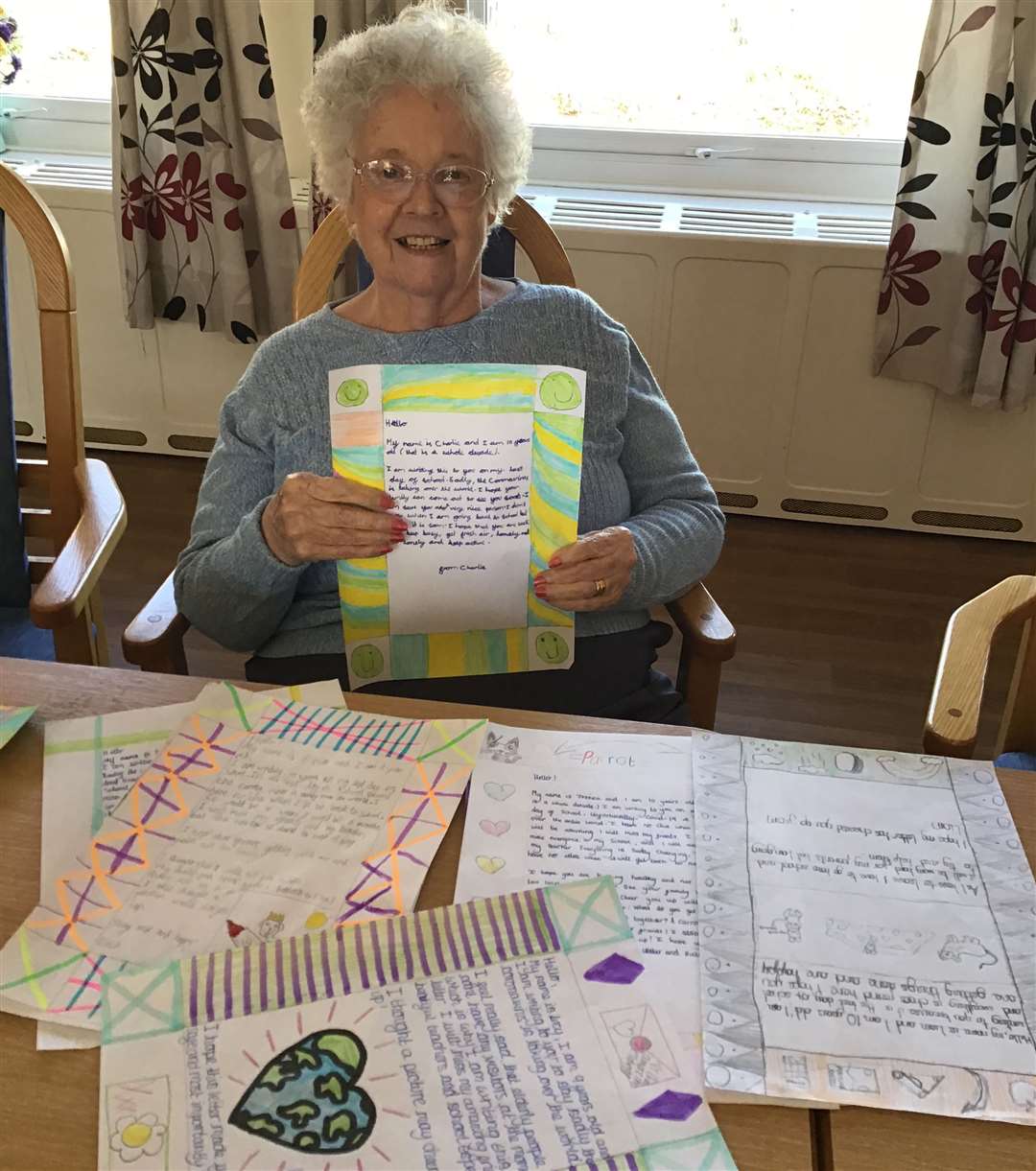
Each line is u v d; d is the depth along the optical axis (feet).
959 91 6.98
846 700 6.95
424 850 2.38
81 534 3.99
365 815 2.48
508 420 3.29
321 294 4.58
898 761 2.73
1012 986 2.11
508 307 4.04
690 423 8.61
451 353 3.92
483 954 2.12
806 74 8.15
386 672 3.57
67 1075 1.90
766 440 8.57
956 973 2.13
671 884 2.32
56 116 8.98
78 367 4.31
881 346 7.91
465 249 3.85
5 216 4.30
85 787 2.57
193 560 3.80
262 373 3.91
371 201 3.75
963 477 8.47
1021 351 7.53
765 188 8.54
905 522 8.75
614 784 2.61
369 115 3.67
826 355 8.14
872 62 8.03
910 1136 1.84
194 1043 1.94
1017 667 3.76
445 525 3.37
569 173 8.70
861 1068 1.93
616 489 4.12
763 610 7.81
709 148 8.44
